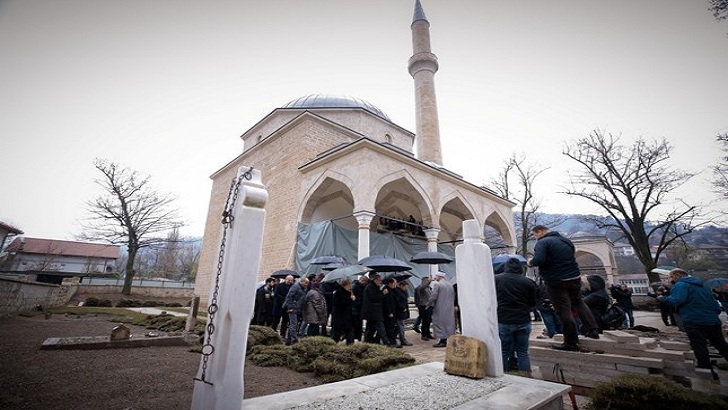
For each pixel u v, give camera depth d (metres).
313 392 3.00
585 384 4.09
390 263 8.75
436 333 7.79
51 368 4.89
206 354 2.53
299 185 14.60
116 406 3.45
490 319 3.76
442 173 14.66
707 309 4.72
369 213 11.50
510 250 18.14
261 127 21.03
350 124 19.41
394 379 3.49
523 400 2.82
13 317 11.65
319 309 7.40
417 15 21.66
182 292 30.27
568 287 4.54
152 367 5.21
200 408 2.42
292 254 13.30
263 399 2.77
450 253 17.27
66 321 11.17
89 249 39.44
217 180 22.45
